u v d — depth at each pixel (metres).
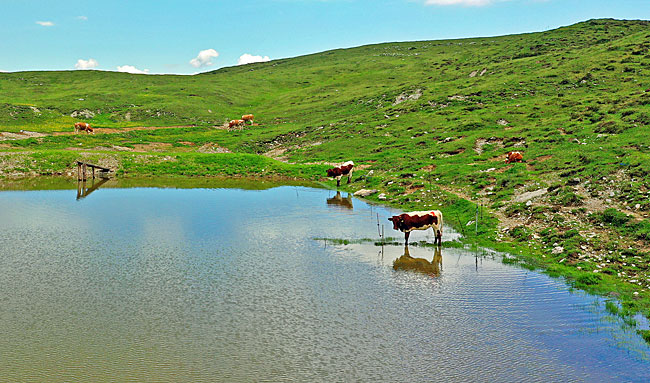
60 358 14.14
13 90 127.75
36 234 28.92
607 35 130.00
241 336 15.61
